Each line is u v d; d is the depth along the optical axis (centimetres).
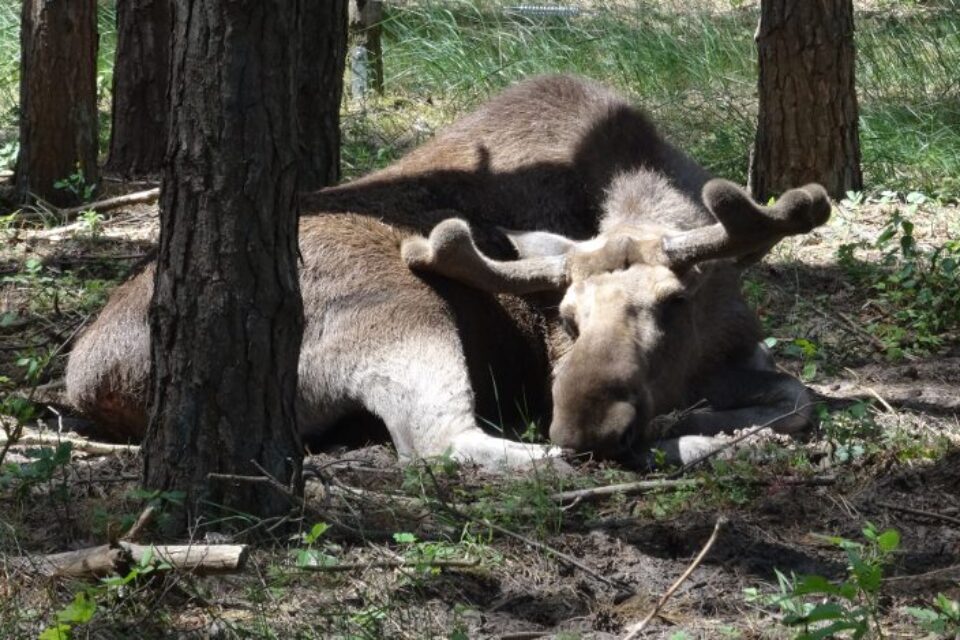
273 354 870
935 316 1389
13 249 1611
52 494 911
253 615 779
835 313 1440
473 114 1304
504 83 2303
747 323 1215
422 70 2372
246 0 827
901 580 833
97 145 1814
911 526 925
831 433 1068
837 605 724
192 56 838
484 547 862
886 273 1521
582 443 1029
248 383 864
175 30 844
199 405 864
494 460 1066
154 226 1711
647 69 2330
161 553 781
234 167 842
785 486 990
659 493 975
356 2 2272
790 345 1280
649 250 1113
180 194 852
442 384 1109
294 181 866
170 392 870
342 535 891
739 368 1209
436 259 1129
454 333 1138
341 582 817
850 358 1334
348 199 1214
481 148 1271
